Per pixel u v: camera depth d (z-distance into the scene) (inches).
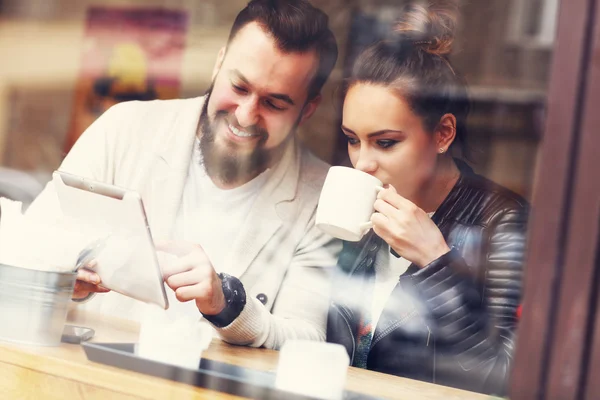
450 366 61.6
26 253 52.6
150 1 78.6
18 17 85.6
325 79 70.3
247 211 73.0
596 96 35.5
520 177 61.6
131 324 65.6
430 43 65.2
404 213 62.2
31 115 82.9
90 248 53.9
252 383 45.8
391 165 65.8
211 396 46.3
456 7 63.7
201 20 76.3
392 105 66.6
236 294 61.2
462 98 63.7
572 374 35.9
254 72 72.7
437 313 62.8
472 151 63.7
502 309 60.4
